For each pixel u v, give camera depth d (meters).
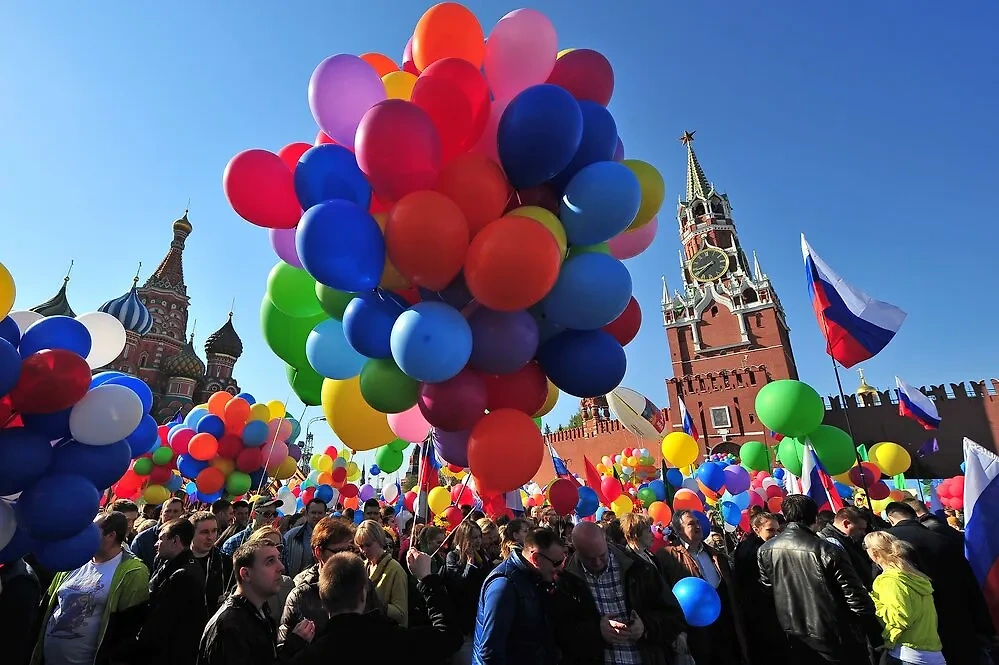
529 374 3.38
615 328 3.84
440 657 2.38
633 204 2.94
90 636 3.08
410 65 3.87
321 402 3.88
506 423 3.08
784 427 5.76
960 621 3.93
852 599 3.47
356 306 3.01
